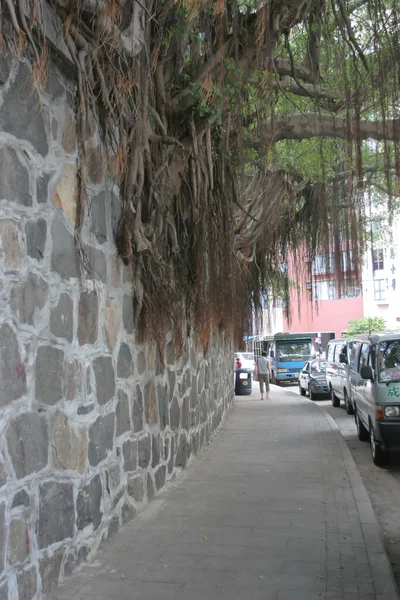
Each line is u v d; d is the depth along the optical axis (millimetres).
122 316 5910
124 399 5887
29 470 3877
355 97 7078
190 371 9195
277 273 16656
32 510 3904
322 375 21656
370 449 11086
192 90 6566
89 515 4852
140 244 6023
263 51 6344
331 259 12008
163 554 4887
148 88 6027
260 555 4848
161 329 6754
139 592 4109
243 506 6422
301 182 12727
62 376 4457
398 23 6734
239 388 23016
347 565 4609
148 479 6633
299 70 7625
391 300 41562
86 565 4637
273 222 12336
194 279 8086
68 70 4711
